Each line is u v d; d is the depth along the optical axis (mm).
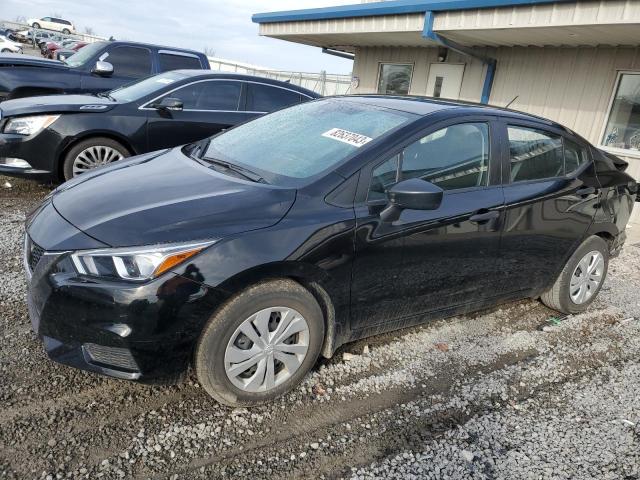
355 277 2793
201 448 2391
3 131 5566
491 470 2447
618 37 6730
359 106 3523
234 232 2424
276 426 2588
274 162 3090
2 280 3736
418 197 2607
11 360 2840
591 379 3320
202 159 3354
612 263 5664
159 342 2311
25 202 5699
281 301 2562
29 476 2131
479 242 3279
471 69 9383
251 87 6809
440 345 3535
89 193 2785
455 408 2891
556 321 4109
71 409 2533
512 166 3496
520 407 2957
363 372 3123
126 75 8547
